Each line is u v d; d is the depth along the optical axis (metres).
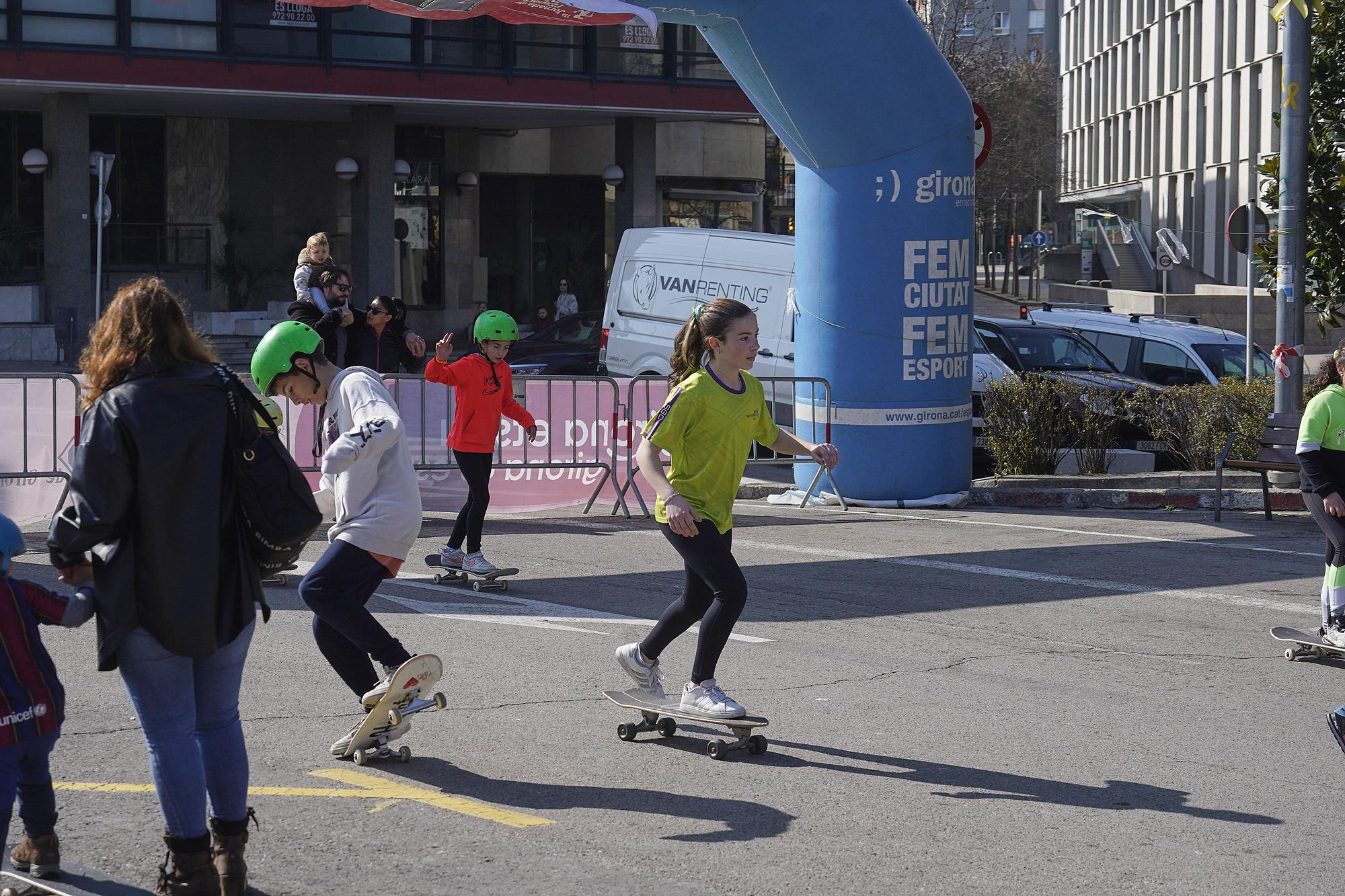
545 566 10.28
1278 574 10.27
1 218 32.72
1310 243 15.10
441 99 31.42
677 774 5.60
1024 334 17.81
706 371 5.80
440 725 6.20
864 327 13.38
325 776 5.43
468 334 37.34
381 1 11.80
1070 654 7.85
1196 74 56.41
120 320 3.93
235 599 4.02
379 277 32.72
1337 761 5.96
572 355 23.09
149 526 3.84
